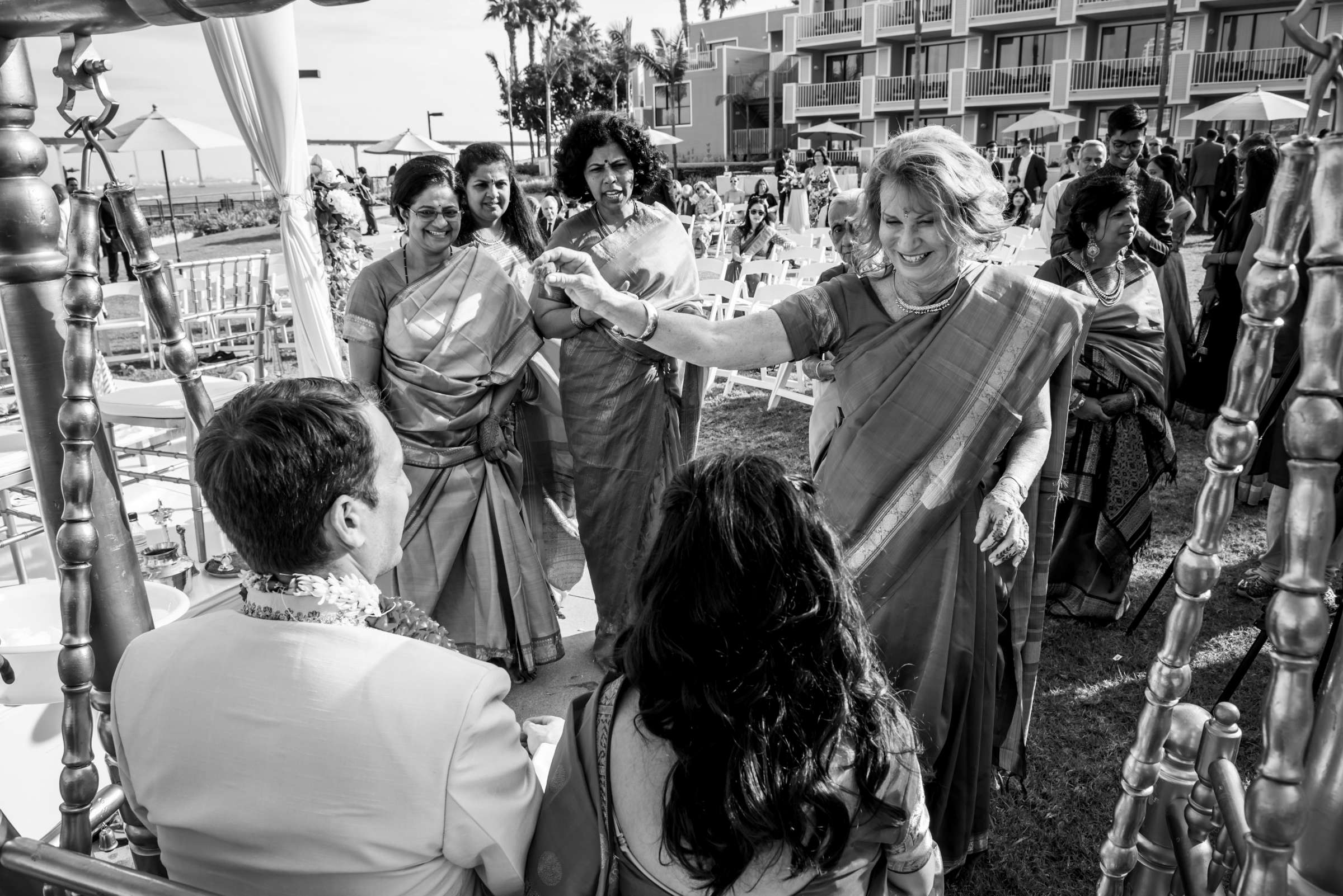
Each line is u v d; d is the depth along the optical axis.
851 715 1.17
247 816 1.13
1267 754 0.91
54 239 1.60
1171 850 1.50
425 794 1.13
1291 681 0.89
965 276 2.15
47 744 2.34
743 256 9.93
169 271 8.37
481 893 1.30
